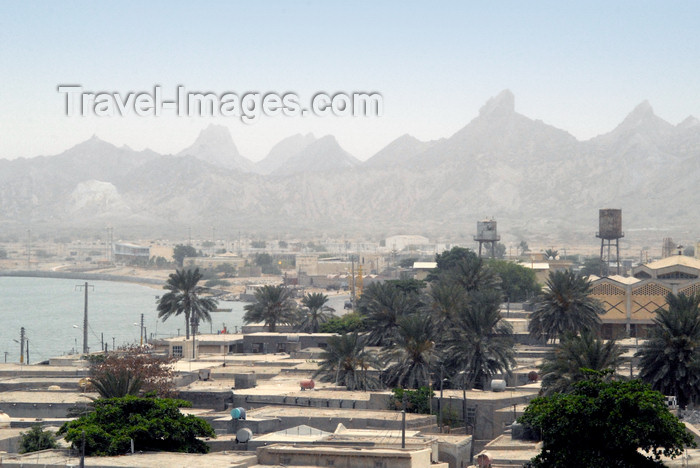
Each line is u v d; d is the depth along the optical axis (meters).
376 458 76.62
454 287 180.50
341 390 131.88
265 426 102.56
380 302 178.00
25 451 90.88
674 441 71.75
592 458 72.38
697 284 198.75
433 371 140.00
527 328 198.62
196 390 124.75
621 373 142.62
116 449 80.25
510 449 92.44
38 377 152.50
